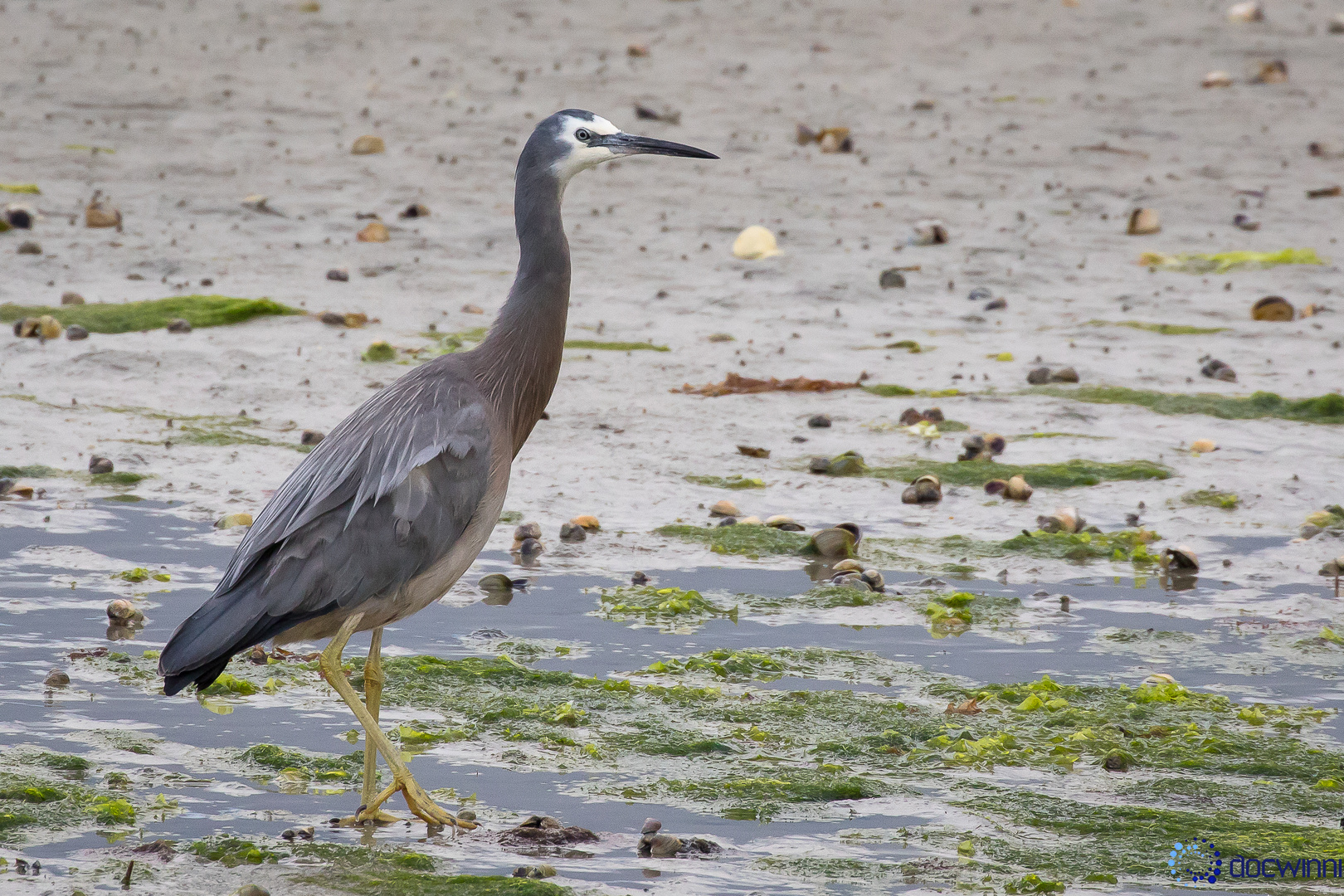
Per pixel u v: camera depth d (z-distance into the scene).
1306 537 13.22
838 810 8.10
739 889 7.16
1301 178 30.56
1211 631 11.07
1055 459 15.41
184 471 14.14
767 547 12.82
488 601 11.47
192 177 27.88
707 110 35.03
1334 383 18.17
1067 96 37.47
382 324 19.86
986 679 10.09
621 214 26.73
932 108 35.72
